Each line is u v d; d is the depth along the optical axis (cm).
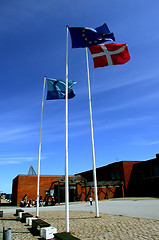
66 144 1002
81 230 884
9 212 2028
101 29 1358
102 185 3662
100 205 2248
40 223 890
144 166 3831
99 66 1369
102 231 838
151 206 1758
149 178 3688
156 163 3581
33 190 3659
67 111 1065
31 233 904
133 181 3944
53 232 810
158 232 764
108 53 1371
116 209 1672
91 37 1332
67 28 1278
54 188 3606
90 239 723
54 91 1444
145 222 982
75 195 3566
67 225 853
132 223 974
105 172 4512
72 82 1457
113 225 950
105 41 1347
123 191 3803
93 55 1386
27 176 3684
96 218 1207
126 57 1361
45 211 1909
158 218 1081
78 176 3434
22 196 3553
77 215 1420
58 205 2917
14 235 864
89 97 1430
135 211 1449
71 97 1444
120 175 4009
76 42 1316
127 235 748
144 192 3722
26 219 1169
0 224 1177
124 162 3997
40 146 1586
